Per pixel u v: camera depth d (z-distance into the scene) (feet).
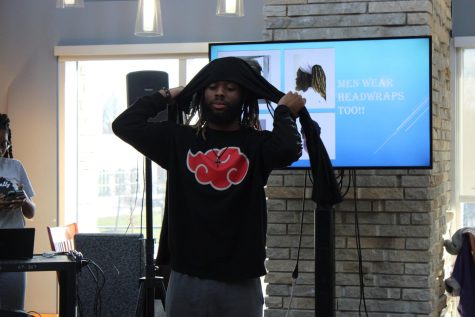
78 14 20.38
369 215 13.88
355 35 13.88
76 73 20.86
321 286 9.13
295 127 7.30
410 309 13.70
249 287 7.17
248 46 13.29
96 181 20.88
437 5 15.23
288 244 14.07
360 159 12.98
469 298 14.75
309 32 14.05
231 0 14.17
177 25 19.84
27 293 20.22
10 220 14.56
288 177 14.05
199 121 7.54
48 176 20.59
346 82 13.00
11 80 20.79
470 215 18.43
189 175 7.24
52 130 20.62
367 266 13.87
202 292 7.09
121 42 20.13
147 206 13.23
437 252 14.80
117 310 16.33
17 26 20.75
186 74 20.10
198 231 7.11
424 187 13.69
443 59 16.47
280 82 13.19
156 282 13.14
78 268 13.07
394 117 12.87
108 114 20.83
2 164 15.06
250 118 7.75
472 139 18.42
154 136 7.48
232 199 7.07
